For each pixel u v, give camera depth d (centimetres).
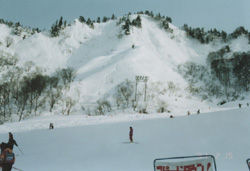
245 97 13012
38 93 9281
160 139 2048
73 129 3269
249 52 17900
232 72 16212
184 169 579
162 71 16412
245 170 1034
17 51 19175
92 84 12925
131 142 2022
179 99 10669
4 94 8406
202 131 2186
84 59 19300
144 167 1176
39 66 15900
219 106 9569
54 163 1348
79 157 1528
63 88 11512
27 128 4106
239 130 1967
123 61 15812
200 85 15425
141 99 10194
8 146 830
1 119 7519
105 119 4791
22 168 1214
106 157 1483
